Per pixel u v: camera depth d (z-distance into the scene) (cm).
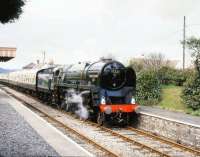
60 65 3238
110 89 2119
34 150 1284
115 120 2148
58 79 2912
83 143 1559
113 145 1546
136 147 1512
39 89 3744
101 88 2100
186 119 2027
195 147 1535
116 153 1391
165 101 2883
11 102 3238
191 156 1375
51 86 3127
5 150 1269
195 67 2727
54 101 3064
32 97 4359
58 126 2020
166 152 1436
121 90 2155
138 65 4691
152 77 2956
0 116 2195
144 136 1789
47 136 1563
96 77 2127
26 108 2738
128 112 2073
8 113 2364
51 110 2881
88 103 2212
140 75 2980
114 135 1784
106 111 2022
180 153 1423
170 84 3528
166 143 1616
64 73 2805
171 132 1719
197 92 2589
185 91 2689
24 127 1800
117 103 2156
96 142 1540
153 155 1372
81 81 2366
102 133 1841
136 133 1880
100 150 1423
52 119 2245
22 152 1247
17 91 5803
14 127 1791
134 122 2119
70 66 2795
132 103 2130
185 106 2675
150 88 2928
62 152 1261
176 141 1673
